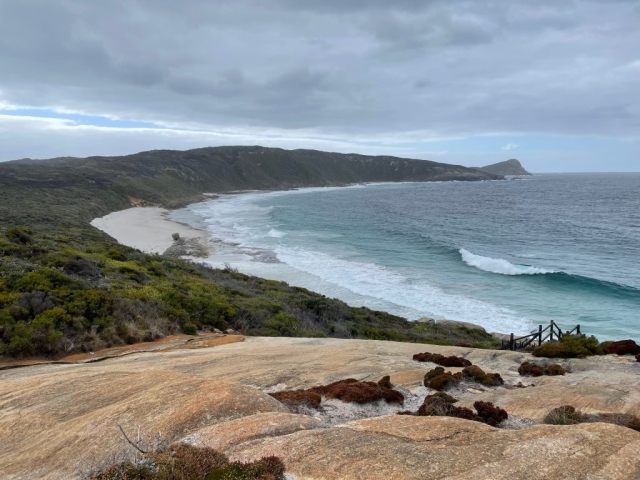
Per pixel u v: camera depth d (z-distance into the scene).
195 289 18.09
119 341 11.14
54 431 4.78
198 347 11.10
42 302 11.06
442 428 4.15
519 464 3.35
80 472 3.87
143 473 3.44
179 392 5.11
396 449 3.65
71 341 10.23
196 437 4.09
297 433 4.06
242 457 3.67
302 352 9.77
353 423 4.44
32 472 4.07
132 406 4.88
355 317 20.64
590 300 27.05
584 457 3.42
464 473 3.25
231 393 5.01
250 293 20.69
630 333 21.77
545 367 8.59
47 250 17.14
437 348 10.55
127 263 20.00
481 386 7.20
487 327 23.16
